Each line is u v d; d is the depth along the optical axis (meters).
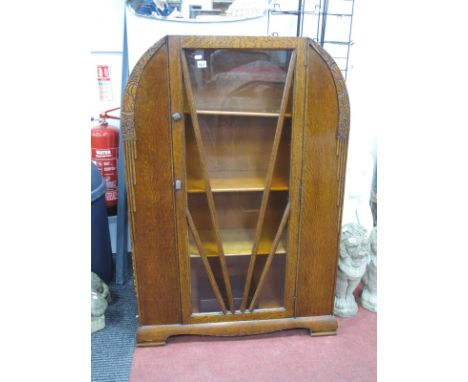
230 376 1.25
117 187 1.81
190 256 1.33
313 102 1.19
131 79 1.11
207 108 1.23
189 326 1.38
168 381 1.23
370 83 1.74
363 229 1.51
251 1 1.54
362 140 1.80
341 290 1.55
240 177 1.34
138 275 1.30
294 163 1.24
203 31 1.56
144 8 1.52
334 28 1.63
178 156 1.19
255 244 1.32
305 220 1.31
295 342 1.41
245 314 1.39
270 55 1.18
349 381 1.23
